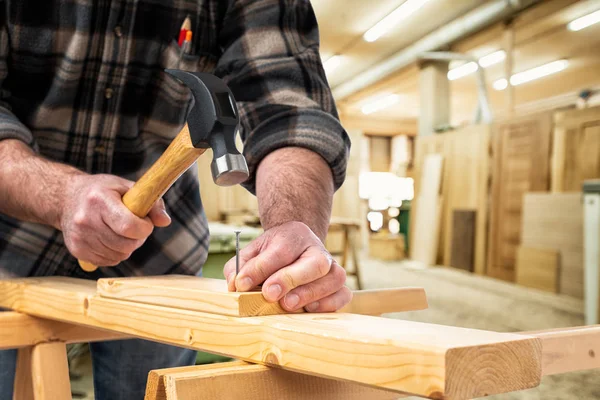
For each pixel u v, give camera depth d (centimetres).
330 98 91
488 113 576
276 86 88
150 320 64
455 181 542
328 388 55
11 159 77
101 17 88
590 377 227
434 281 473
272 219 71
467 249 518
